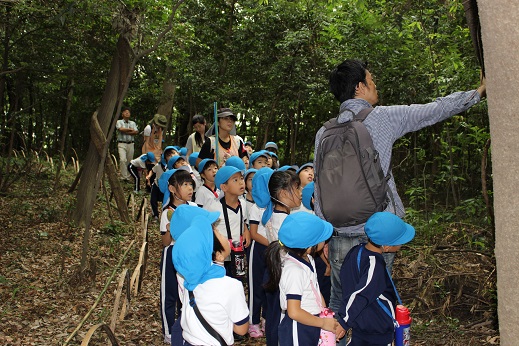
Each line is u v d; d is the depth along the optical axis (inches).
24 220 347.6
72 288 241.3
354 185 115.6
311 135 614.5
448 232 272.8
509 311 58.6
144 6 301.9
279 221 168.4
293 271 123.3
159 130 491.8
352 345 131.3
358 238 130.3
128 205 431.5
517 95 57.6
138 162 486.9
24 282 247.4
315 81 441.7
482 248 243.8
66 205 389.7
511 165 58.2
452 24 310.0
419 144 434.9
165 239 185.6
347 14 353.4
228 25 603.8
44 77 442.3
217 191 216.7
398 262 244.2
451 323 191.3
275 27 464.1
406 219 294.0
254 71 494.9
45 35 372.2
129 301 216.2
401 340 128.5
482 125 297.0
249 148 396.5
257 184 185.3
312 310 125.8
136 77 603.5
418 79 340.2
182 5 565.6
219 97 519.5
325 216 120.4
